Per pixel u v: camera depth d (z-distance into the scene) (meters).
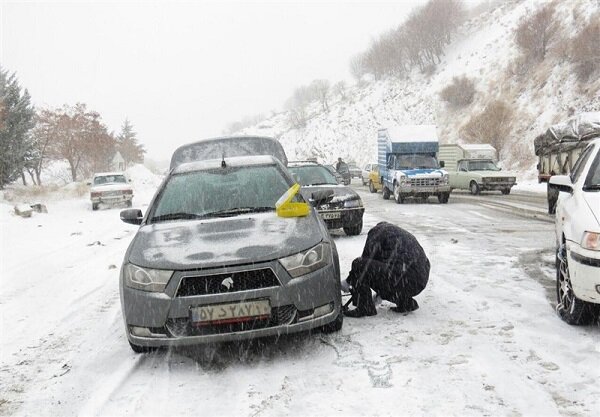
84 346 5.03
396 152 21.30
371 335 4.68
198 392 3.80
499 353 4.10
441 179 19.50
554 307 5.23
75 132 42.09
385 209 17.59
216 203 5.30
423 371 3.84
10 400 3.90
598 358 3.91
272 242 4.32
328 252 4.46
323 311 4.30
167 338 4.10
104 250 11.31
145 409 3.58
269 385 3.81
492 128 43.88
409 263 5.06
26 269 9.21
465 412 3.22
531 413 3.18
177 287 4.07
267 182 5.57
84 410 3.63
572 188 5.10
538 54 55.72
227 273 4.07
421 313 5.24
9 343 5.26
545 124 43.28
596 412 3.15
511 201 19.42
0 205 21.39
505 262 7.54
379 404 3.38
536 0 77.44
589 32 44.97
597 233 4.20
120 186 24.59
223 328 4.09
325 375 3.90
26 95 33.84
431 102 72.75
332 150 87.81
